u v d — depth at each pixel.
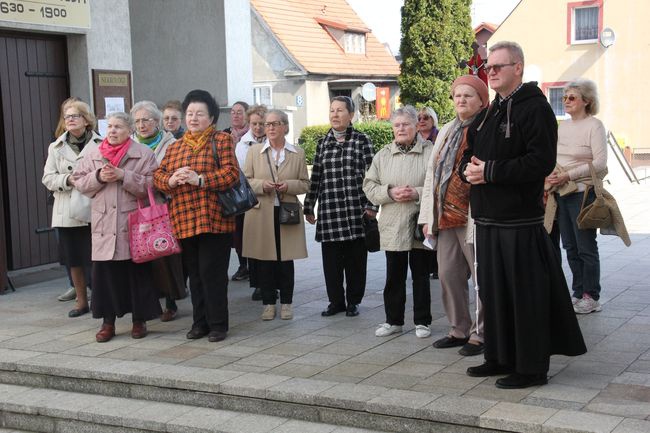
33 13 9.10
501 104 5.01
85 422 5.39
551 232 7.07
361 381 5.29
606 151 6.82
